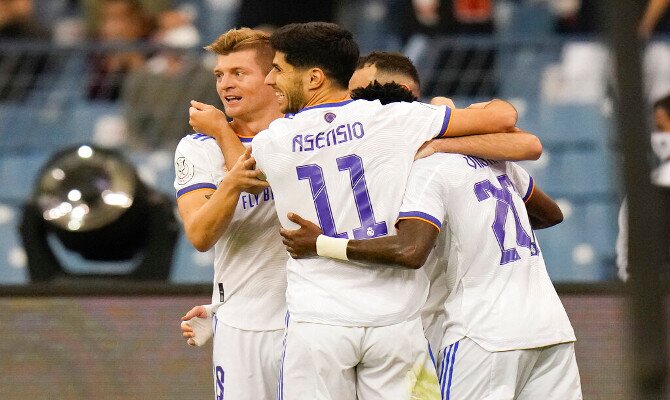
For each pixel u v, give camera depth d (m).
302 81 10.38
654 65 23.72
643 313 4.24
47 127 26.12
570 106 25.73
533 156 10.66
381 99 10.80
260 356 11.62
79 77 26.94
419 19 28.12
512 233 10.68
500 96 25.70
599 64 25.88
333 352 10.06
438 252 10.95
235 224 11.48
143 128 24.89
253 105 11.52
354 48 10.53
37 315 17.03
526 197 11.52
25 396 16.81
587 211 24.36
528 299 10.57
